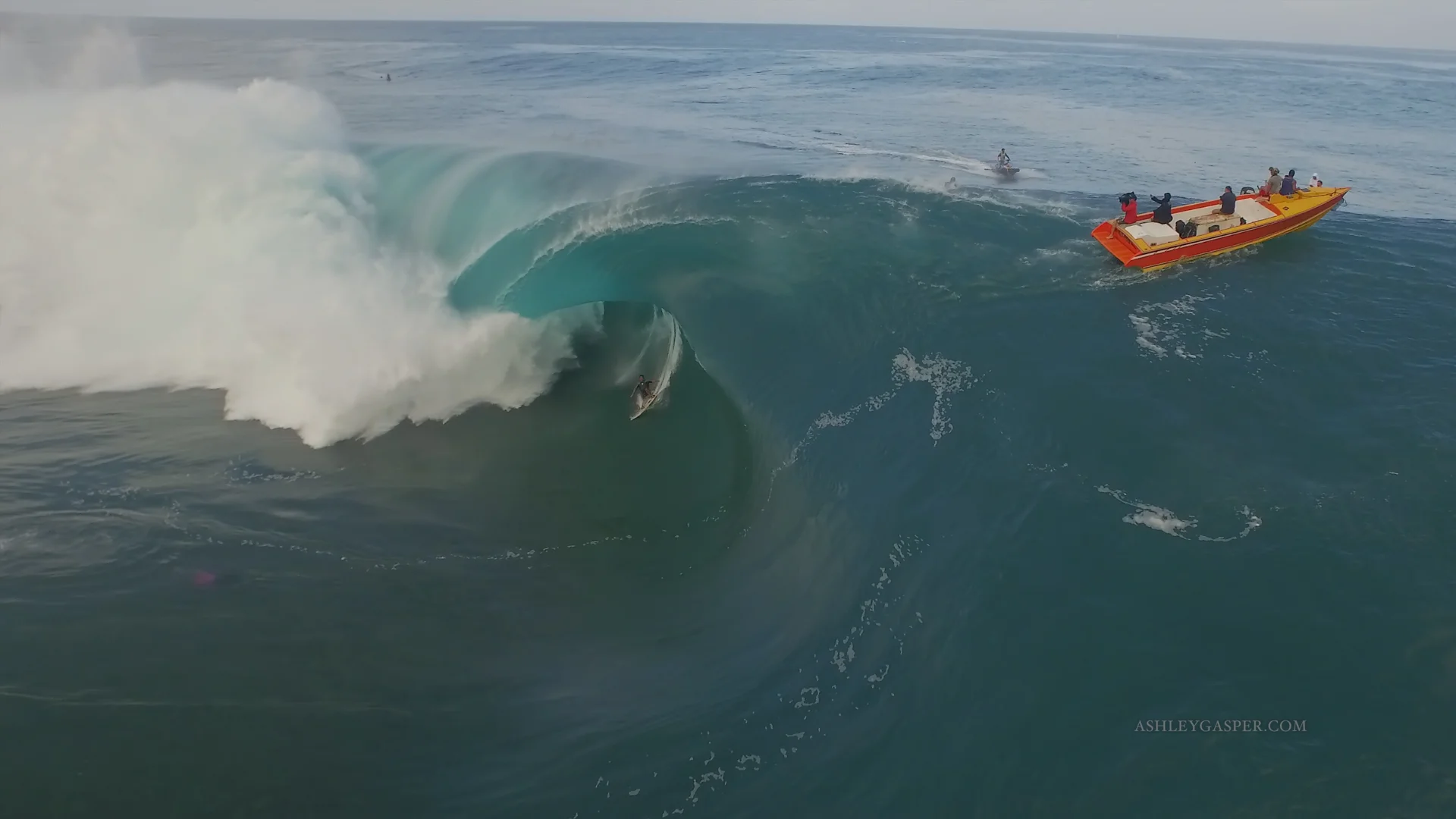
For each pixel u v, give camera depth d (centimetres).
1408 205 2408
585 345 1539
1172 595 920
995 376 1319
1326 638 862
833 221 1809
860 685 834
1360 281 1734
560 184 2020
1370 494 1080
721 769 746
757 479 1160
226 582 973
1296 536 1003
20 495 1123
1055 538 1001
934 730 777
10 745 734
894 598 938
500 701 820
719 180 2095
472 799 712
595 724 795
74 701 786
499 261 1616
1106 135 3547
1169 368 1368
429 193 1859
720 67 6569
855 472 1126
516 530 1105
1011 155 3092
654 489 1185
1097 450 1157
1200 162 3041
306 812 691
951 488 1090
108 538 1041
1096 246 1872
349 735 768
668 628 936
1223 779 716
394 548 1058
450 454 1277
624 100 4362
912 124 3762
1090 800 705
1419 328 1521
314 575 996
